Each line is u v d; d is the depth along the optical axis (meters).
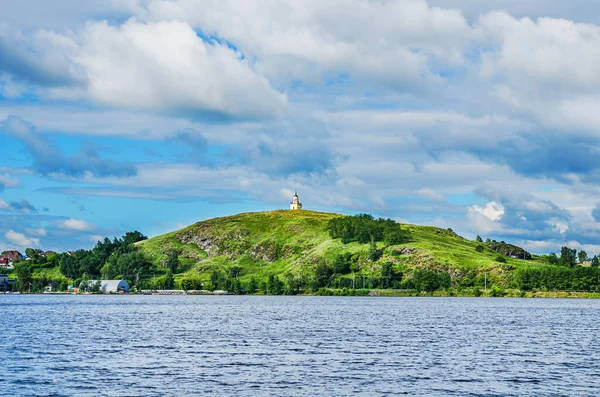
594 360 111.19
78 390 81.31
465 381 89.31
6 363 102.62
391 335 156.75
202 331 166.50
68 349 122.31
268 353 118.56
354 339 146.00
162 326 183.62
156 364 103.31
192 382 87.56
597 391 83.00
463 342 140.50
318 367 101.31
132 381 87.81
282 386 85.31
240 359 109.94
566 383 88.25
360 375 93.81
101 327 178.25
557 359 112.19
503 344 137.00
